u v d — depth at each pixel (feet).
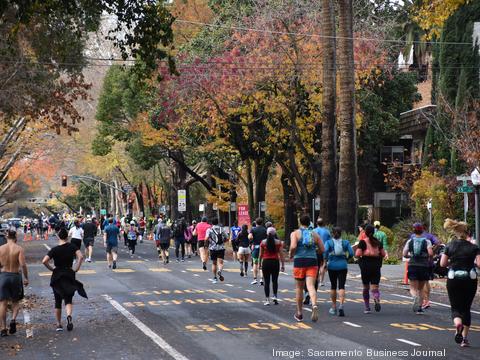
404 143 370.12
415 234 110.83
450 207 227.81
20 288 96.89
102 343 86.22
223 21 317.83
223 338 87.20
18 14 121.29
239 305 120.16
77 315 112.37
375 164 368.68
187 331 93.04
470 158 204.95
